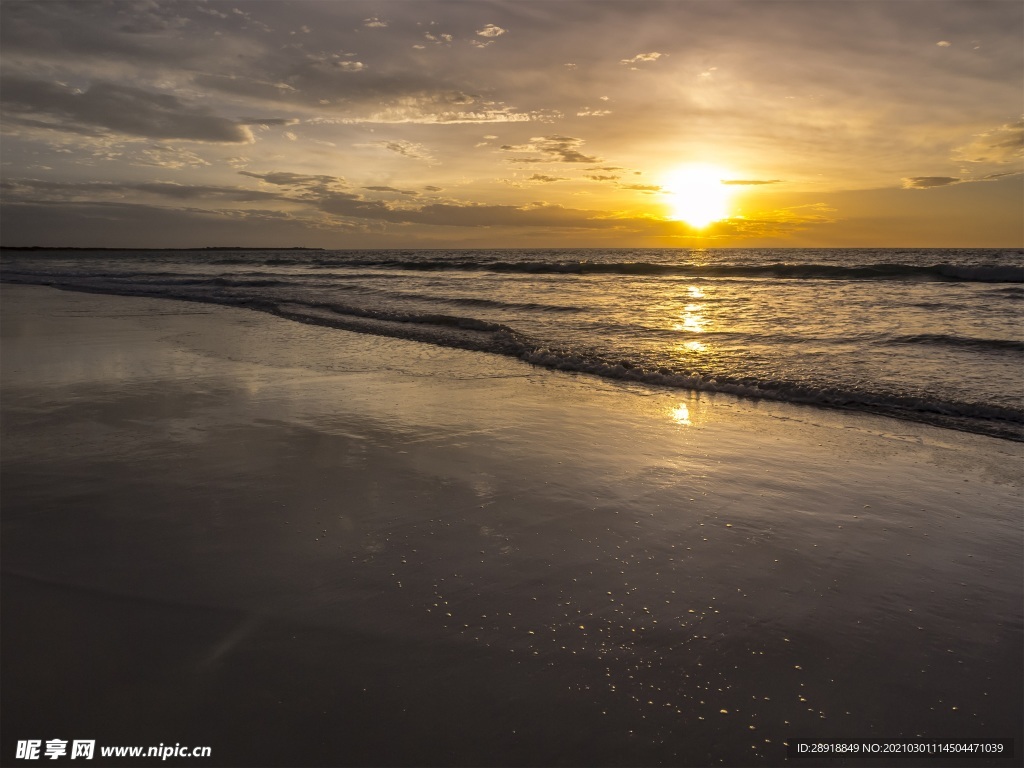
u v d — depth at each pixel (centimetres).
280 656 225
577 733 194
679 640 241
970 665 229
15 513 342
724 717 202
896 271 2231
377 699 206
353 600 262
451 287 2166
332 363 811
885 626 253
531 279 2586
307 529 328
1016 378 724
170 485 385
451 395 651
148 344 932
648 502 375
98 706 200
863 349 927
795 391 673
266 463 428
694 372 772
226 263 4938
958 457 474
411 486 392
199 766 178
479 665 223
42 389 637
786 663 229
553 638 239
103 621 244
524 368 812
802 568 299
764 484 409
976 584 287
